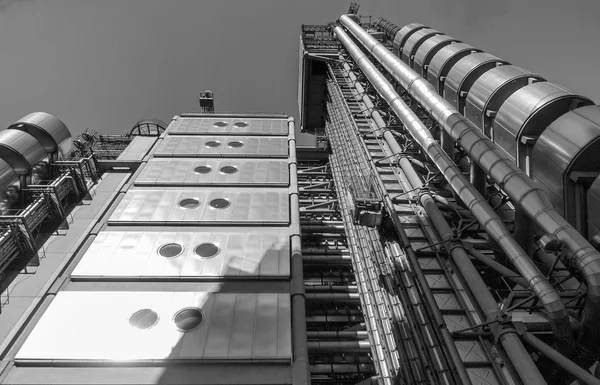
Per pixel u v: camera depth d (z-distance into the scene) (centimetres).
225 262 2459
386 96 3488
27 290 2311
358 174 3222
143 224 2794
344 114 4216
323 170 5594
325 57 5894
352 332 3253
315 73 6216
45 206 2831
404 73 3262
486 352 1688
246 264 2452
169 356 1906
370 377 3067
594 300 1478
